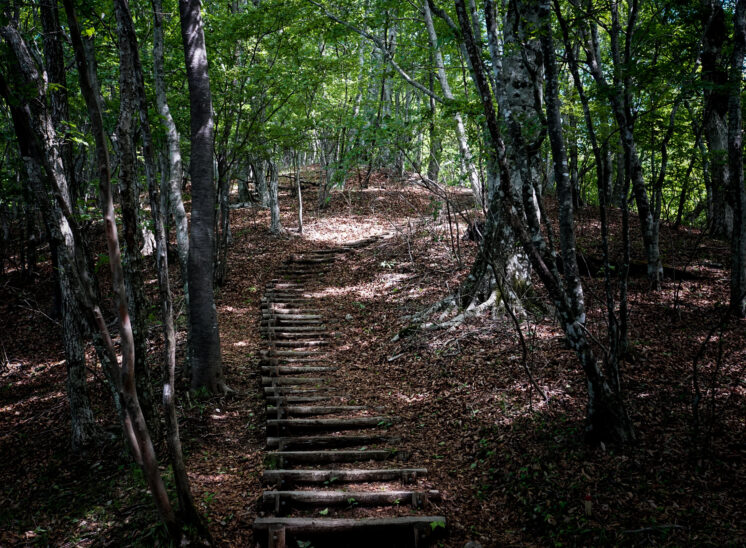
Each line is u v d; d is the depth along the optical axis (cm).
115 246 371
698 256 1105
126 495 550
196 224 805
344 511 504
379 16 1234
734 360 666
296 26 1280
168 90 1246
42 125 602
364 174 2369
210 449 648
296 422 681
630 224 1408
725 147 1040
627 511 443
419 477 559
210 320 812
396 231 1686
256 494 535
